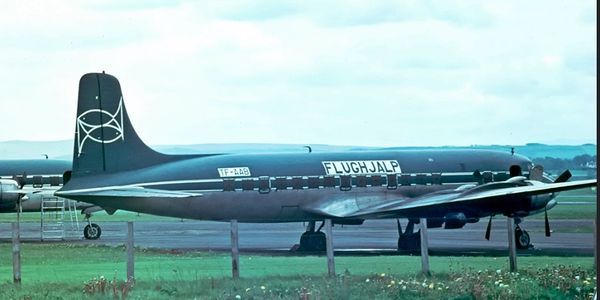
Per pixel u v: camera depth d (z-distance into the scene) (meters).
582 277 34.41
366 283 33.91
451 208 57.03
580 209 129.75
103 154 59.94
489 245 63.88
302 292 31.73
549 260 45.97
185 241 69.81
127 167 60.09
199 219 59.84
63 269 42.28
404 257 50.44
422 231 36.84
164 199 58.78
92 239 74.25
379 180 61.28
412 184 61.91
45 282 35.47
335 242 68.81
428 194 61.25
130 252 35.47
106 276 38.09
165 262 45.81
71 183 59.44
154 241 69.69
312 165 60.59
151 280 35.38
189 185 58.75
